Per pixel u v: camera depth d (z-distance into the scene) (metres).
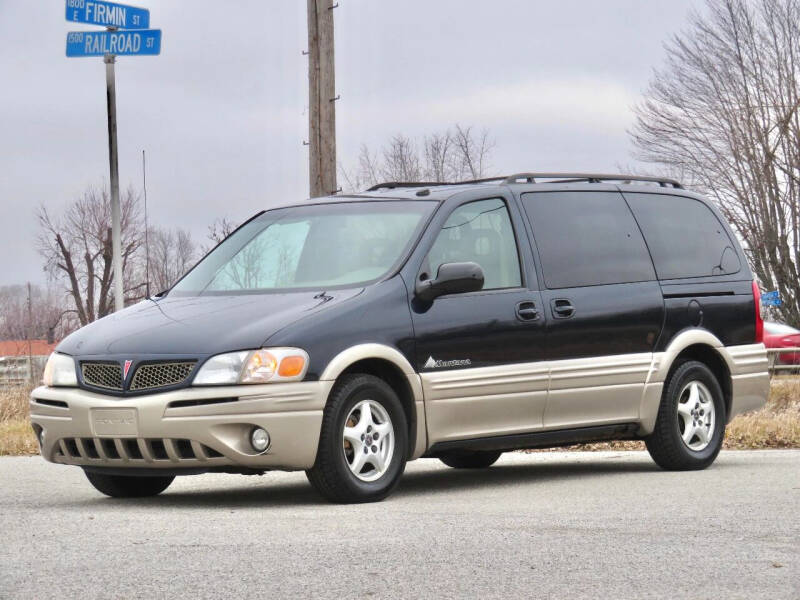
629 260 11.51
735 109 49.31
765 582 5.95
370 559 6.57
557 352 10.66
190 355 8.91
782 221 49.22
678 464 11.67
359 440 9.20
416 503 9.12
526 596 5.66
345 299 9.44
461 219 10.38
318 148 17.20
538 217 10.98
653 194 12.15
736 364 12.27
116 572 6.25
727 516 8.12
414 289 9.76
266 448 8.84
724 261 12.48
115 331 9.51
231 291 10.18
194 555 6.71
